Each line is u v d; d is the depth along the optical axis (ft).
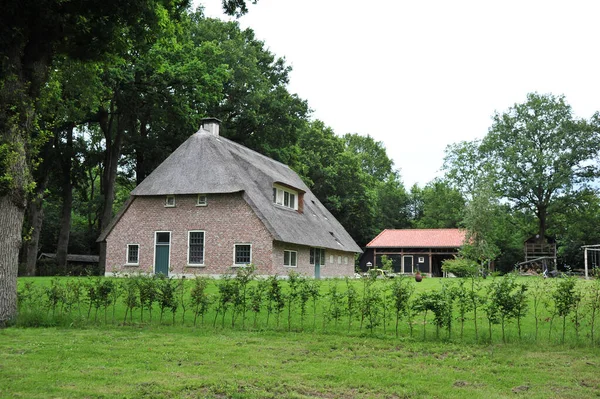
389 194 257.55
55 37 44.57
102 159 132.98
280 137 147.74
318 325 39.47
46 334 36.42
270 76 160.56
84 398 21.45
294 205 116.57
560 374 25.94
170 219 99.45
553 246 177.88
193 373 25.50
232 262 94.53
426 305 34.14
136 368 26.50
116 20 45.91
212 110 137.18
